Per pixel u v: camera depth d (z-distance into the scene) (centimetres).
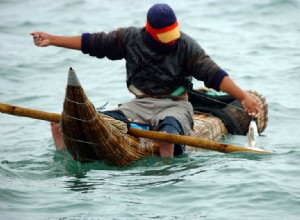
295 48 5347
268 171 3047
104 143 3114
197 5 6375
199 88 3925
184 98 3438
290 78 4781
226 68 4966
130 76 3428
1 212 2684
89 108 3036
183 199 2800
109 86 4656
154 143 3316
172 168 3152
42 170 3170
